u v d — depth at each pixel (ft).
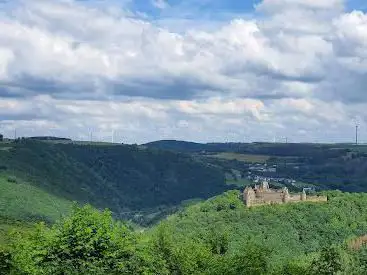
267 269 175.83
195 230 409.90
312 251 353.31
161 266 131.34
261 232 398.21
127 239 102.78
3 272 94.07
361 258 233.55
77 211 101.76
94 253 98.32
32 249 96.43
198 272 181.06
